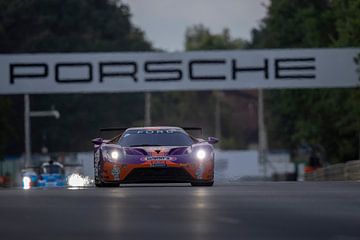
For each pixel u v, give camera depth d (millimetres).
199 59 129375
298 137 186500
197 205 41781
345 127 170375
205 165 59719
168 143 61125
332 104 166500
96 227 33469
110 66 129375
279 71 130125
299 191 51812
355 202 43594
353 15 156125
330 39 183625
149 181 59625
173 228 33062
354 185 60625
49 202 43781
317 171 150500
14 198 46531
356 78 130875
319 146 198875
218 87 129375
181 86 129250
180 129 62844
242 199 45281
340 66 131000
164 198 46000
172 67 129125
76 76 129500
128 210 39406
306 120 185625
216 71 129375
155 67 129375
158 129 62344
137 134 61844
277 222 35125
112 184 60844
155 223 34562
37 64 129750
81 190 54094
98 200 44969
